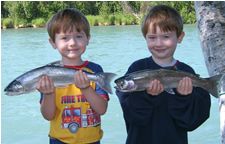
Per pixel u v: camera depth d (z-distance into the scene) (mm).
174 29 1479
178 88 1439
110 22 16109
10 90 1434
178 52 8180
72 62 1496
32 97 4754
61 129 1462
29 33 14164
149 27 1478
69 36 1469
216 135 3326
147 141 1486
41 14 17344
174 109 1447
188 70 1517
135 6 14773
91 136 1466
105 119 3779
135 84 1409
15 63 7652
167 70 1433
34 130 3645
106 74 1428
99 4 16641
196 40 9859
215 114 3783
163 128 1470
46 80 1399
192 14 14000
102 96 1455
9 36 13102
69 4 17078
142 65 1509
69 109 1458
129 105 1442
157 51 1487
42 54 8773
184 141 1496
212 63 1671
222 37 1668
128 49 8984
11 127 3729
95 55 8297
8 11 17797
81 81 1390
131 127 1492
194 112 1448
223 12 1696
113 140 3301
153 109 1462
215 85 1473
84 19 1496
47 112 1438
